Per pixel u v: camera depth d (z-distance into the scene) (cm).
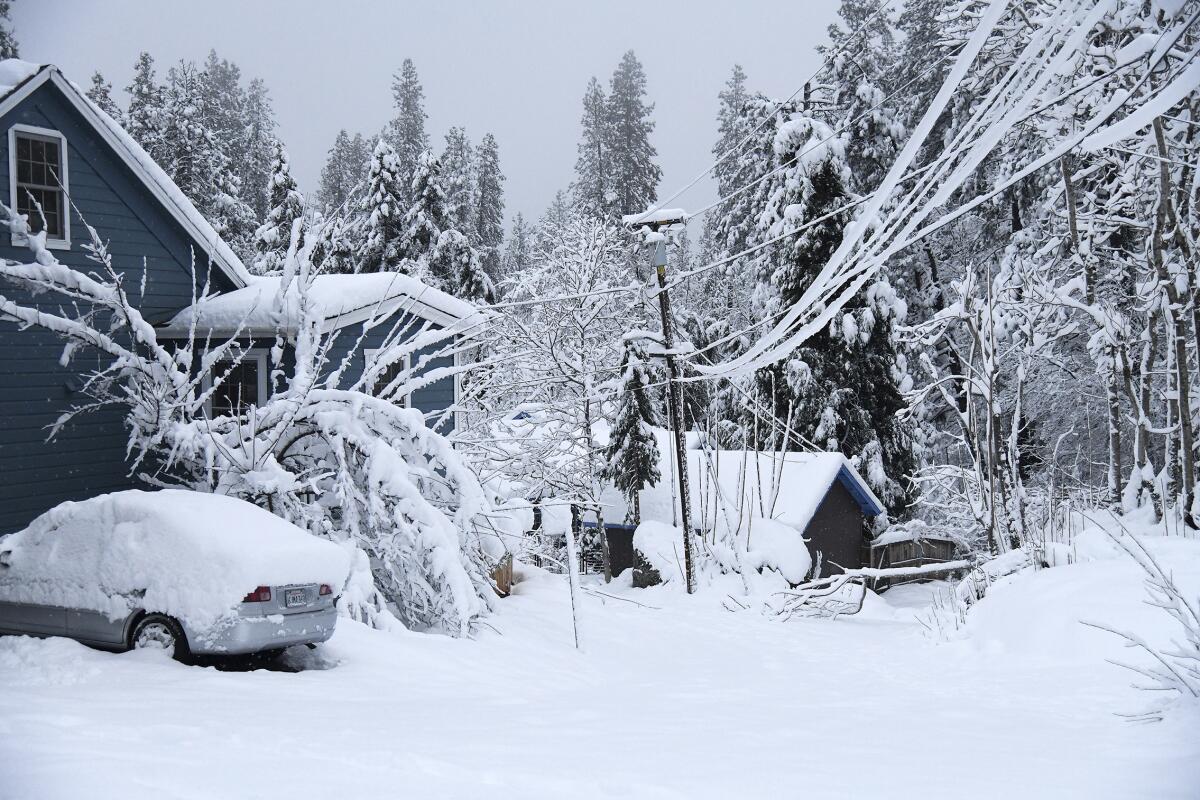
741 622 2078
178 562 994
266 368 1909
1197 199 1794
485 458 1983
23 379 1669
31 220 1703
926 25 3709
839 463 2975
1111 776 553
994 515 2189
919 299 3978
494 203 6862
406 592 1462
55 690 768
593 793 496
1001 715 864
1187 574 1305
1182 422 1812
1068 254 2536
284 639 1000
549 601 1905
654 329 4006
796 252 3400
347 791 477
